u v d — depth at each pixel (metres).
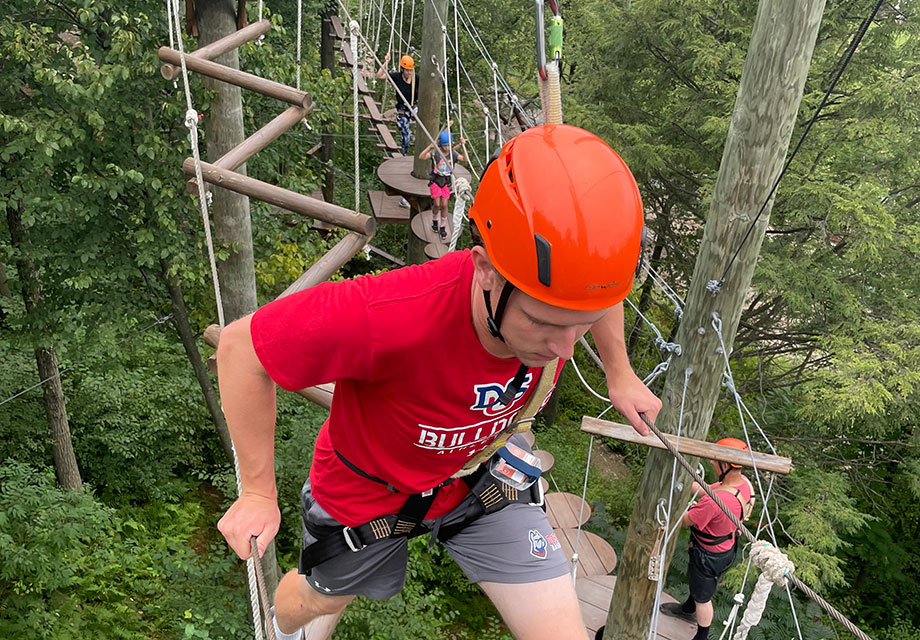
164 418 12.88
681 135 13.13
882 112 10.41
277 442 12.07
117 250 9.47
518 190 1.15
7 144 8.02
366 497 1.65
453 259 1.31
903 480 13.38
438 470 1.60
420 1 20.61
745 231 4.95
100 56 8.38
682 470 5.74
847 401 9.33
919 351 9.71
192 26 6.29
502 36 19.47
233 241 7.11
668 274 14.84
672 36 12.22
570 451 16.38
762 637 9.98
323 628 2.11
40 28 8.30
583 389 19.48
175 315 11.02
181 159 8.62
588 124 12.97
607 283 1.13
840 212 9.73
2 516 8.76
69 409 12.34
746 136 4.77
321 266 3.52
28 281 9.70
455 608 11.55
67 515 9.38
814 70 10.98
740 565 10.44
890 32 10.58
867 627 13.89
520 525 1.72
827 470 12.73
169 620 9.77
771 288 10.84
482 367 1.35
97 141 8.60
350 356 1.29
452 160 10.66
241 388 1.37
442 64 11.75
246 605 10.20
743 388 13.73
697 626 6.66
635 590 6.27
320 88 11.41
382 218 12.44
